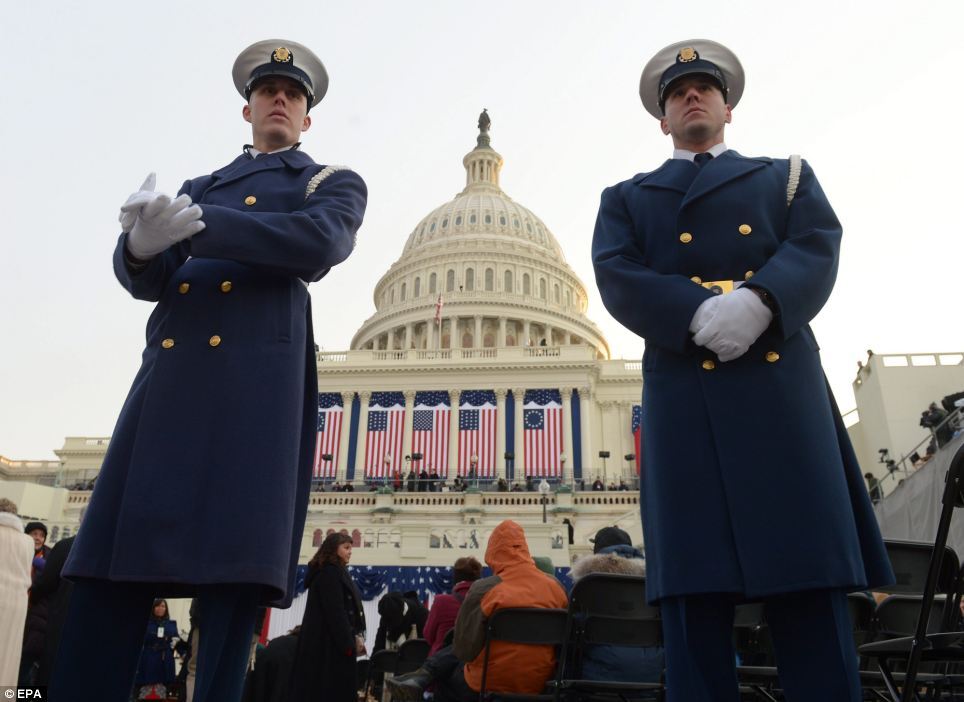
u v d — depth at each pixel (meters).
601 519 42.91
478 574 9.09
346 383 58.72
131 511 3.16
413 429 56.75
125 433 3.41
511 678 5.90
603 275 3.63
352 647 7.47
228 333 3.53
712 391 3.31
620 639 5.75
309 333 3.94
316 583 7.68
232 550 3.12
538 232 97.12
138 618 3.25
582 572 6.24
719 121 4.02
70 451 64.44
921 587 5.64
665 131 4.48
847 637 3.05
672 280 3.40
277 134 4.22
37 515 41.12
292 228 3.53
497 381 58.09
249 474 3.26
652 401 3.49
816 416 3.28
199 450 3.29
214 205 3.74
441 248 89.31
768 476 3.15
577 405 57.25
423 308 80.56
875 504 23.48
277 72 4.28
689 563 3.11
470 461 55.00
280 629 21.72
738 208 3.66
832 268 3.50
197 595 3.49
